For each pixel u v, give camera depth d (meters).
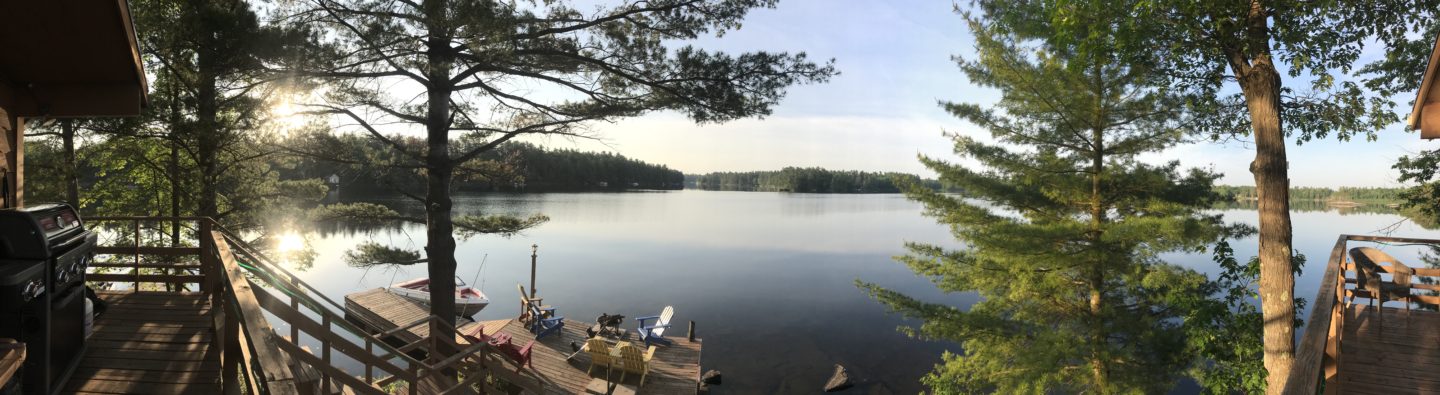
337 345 4.12
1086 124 10.45
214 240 5.35
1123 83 9.90
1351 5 7.49
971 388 11.79
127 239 15.95
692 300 29.12
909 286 33.19
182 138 12.33
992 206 11.62
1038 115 10.89
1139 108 9.91
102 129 12.12
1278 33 7.02
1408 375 5.74
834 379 17.77
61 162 12.62
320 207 11.34
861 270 38.84
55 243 4.21
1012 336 10.90
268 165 14.34
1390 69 9.19
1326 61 7.68
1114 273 10.26
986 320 10.84
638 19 11.17
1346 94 8.09
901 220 84.31
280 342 3.15
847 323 25.06
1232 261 8.84
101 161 14.86
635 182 179.12
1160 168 10.45
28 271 3.88
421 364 5.16
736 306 27.98
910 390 17.61
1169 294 9.31
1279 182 6.93
